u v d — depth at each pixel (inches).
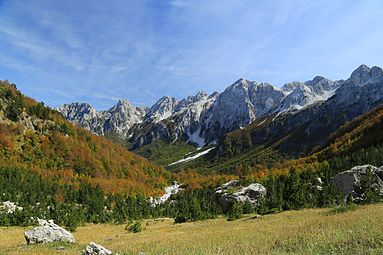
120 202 5009.8
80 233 2246.6
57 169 7096.5
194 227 2129.7
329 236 763.4
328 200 2490.2
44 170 6560.0
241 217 2581.2
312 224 1112.2
